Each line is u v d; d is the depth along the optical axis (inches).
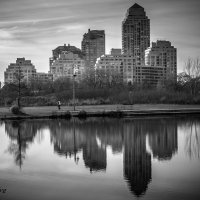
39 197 732.7
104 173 928.3
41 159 1111.0
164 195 745.6
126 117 2787.9
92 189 784.3
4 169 968.9
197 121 2444.6
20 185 813.9
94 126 2123.5
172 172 940.6
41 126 2118.6
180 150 1295.5
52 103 3924.7
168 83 6028.5
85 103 3964.1
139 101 4165.8
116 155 1192.8
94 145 1412.4
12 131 1868.8
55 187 800.3
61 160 1095.6
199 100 4052.7
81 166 1010.1
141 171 950.4
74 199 721.6
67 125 2174.0
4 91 4333.2
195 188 792.3
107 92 4611.2
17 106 2751.0
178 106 3690.9
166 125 2177.7
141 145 1414.9
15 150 1280.8
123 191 770.8
